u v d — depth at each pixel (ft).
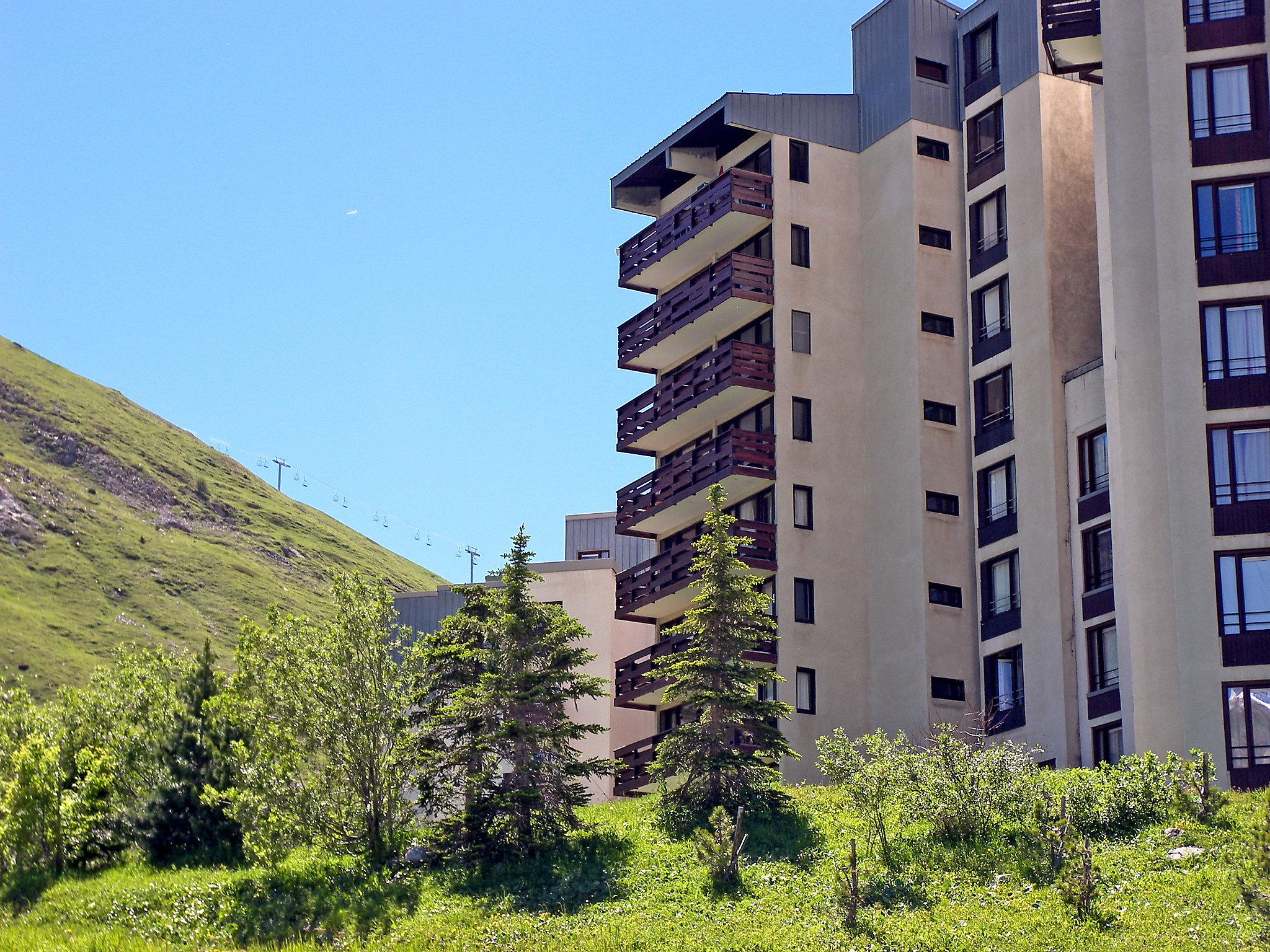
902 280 200.54
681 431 214.90
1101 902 105.19
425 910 126.11
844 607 194.80
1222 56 161.07
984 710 172.65
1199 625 148.87
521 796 135.64
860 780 129.39
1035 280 186.60
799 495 196.54
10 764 156.46
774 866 124.36
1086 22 174.09
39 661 480.23
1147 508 153.48
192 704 158.71
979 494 190.08
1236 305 155.43
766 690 188.03
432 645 152.15
